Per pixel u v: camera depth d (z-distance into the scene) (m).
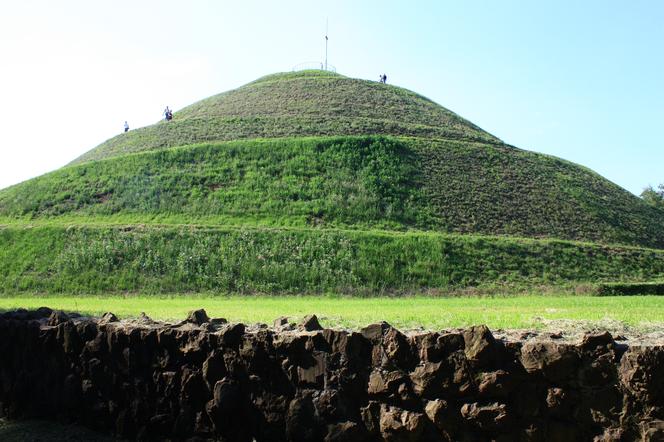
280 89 75.56
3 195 50.03
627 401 7.08
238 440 8.81
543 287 34.12
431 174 50.00
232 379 8.91
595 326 10.55
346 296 32.09
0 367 11.28
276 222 41.47
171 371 9.46
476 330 7.68
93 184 47.84
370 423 8.02
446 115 72.31
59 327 10.73
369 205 44.06
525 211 47.16
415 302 25.02
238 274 34.84
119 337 10.01
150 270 35.19
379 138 53.53
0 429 10.34
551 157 63.38
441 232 41.69
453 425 7.59
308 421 8.27
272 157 50.09
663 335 8.83
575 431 7.28
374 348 8.26
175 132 61.69
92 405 10.17
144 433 9.53
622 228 48.47
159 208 43.66
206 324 9.80
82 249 37.03
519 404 7.51
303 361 8.48
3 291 33.59
